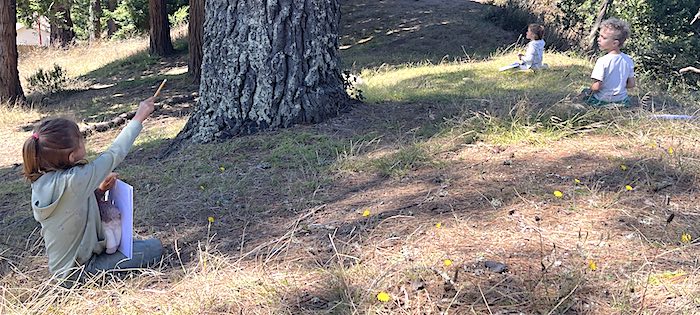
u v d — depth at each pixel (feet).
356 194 14.05
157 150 20.83
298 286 9.94
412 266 9.93
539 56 31.94
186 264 11.66
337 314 8.86
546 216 11.53
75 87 54.49
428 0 70.18
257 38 19.10
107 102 44.52
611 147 15.19
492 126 17.21
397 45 54.39
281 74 19.21
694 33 47.21
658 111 19.04
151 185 16.39
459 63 42.06
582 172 13.60
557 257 9.88
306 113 19.49
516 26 57.88
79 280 10.82
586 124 17.15
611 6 50.75
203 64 20.03
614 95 19.47
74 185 10.27
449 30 57.36
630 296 8.71
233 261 11.30
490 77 30.25
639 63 44.75
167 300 9.95
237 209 14.12
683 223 10.96
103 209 11.48
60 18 91.09
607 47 19.56
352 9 66.85
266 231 12.69
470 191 13.07
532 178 13.43
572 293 8.80
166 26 62.95
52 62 72.08
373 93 25.48
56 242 10.75
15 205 16.90
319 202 13.88
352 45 56.49
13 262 12.70
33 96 49.67
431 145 16.43
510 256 10.07
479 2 69.51
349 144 17.46
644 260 9.70
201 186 15.56
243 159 17.37
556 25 54.34
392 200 13.21
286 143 17.83
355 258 10.33
